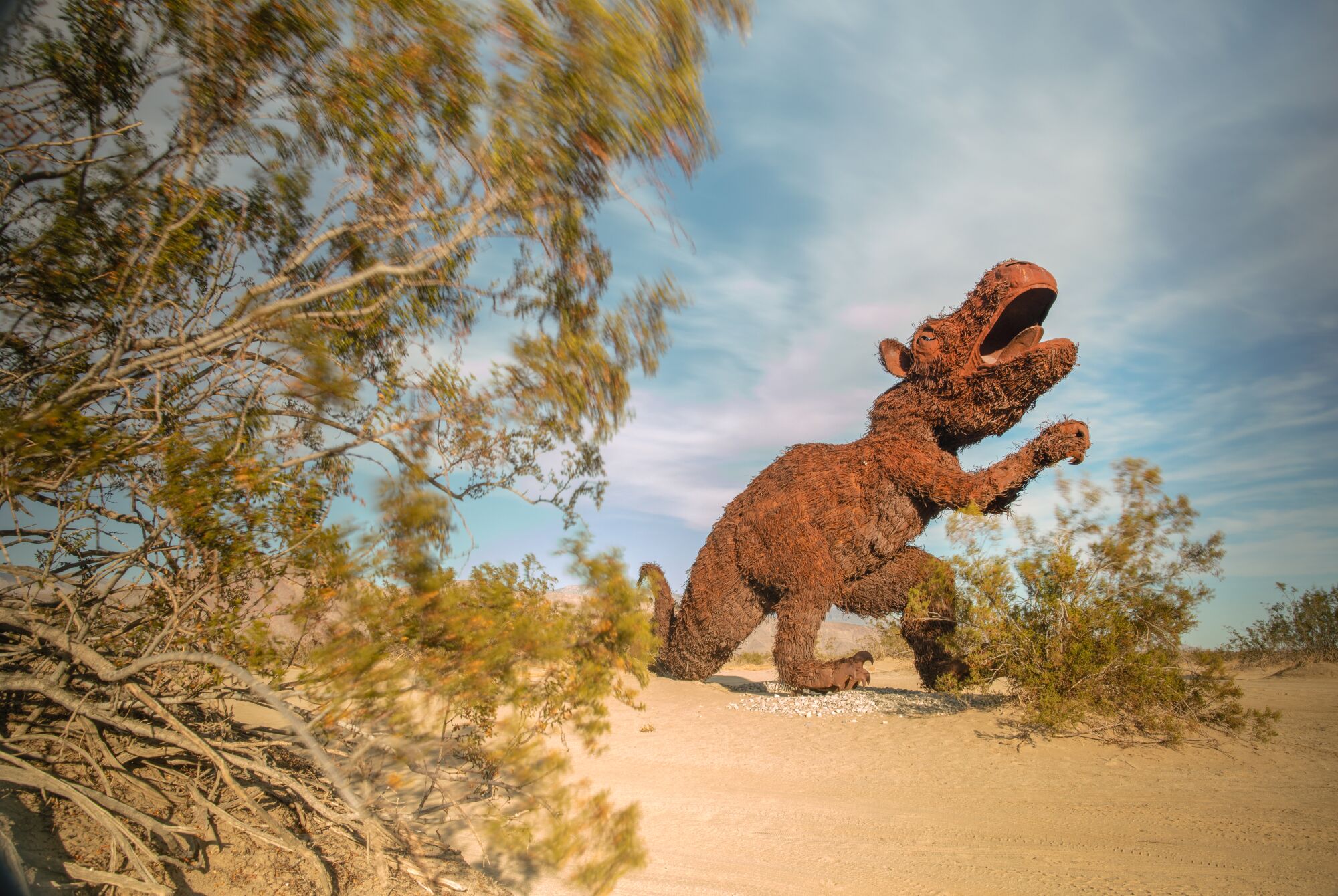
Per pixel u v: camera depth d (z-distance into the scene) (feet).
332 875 13.64
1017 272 35.53
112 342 14.25
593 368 15.33
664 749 32.50
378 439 14.57
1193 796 22.68
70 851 11.85
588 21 12.37
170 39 13.67
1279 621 70.38
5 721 14.49
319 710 13.25
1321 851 17.54
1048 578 31.12
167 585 13.32
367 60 13.24
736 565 45.52
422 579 12.45
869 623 44.57
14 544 14.38
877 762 28.53
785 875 17.29
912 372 40.19
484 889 15.05
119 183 14.10
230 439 13.78
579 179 14.46
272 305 12.96
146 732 12.99
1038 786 24.62
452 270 17.04
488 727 14.61
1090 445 36.19
